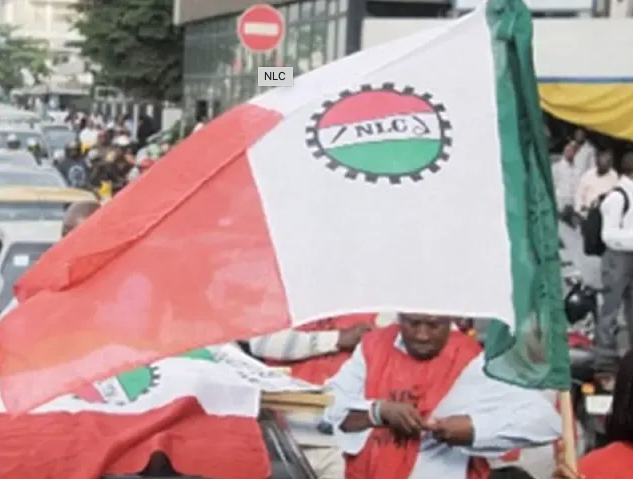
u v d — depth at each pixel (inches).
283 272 145.1
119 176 901.8
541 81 660.7
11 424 151.5
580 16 718.5
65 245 146.3
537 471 239.6
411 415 175.9
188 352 158.1
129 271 143.9
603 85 653.3
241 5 1333.7
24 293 148.6
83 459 148.0
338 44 987.9
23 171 642.2
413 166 149.9
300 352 244.4
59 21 5369.1
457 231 148.7
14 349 139.9
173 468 149.8
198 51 1646.2
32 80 4943.4
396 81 152.6
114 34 1924.2
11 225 390.0
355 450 183.0
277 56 1177.4
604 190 614.2
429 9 943.7
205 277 144.0
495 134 152.7
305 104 150.6
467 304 148.0
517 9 154.9
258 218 146.8
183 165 148.6
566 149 666.2
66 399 155.9
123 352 140.4
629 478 154.2
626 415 155.6
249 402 162.6
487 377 171.6
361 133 150.4
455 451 180.1
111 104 2290.8
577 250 576.1
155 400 157.2
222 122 150.9
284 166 148.6
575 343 357.4
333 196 148.3
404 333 180.7
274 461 155.0
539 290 150.8
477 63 154.3
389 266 147.3
